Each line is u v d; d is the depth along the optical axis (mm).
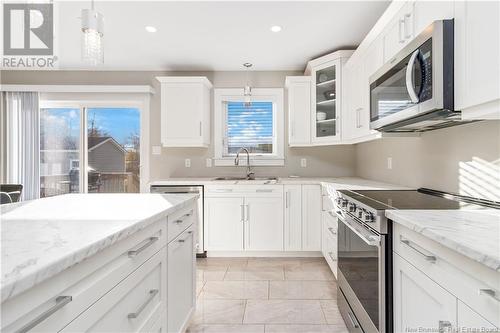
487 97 1100
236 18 2604
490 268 722
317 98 3473
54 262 679
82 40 1555
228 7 2426
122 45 3174
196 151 4016
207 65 3801
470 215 1211
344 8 2441
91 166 3990
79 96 3895
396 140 2721
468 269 806
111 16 2557
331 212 2619
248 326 1964
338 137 3193
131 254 1087
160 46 3205
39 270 633
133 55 3459
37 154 3822
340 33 2893
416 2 1672
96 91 3834
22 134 3797
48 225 1059
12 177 3793
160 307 1396
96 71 3977
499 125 1484
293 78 3562
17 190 2830
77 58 3506
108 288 941
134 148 4020
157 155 4004
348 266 1906
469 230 953
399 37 1860
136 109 4012
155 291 1324
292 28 2791
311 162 3996
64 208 1436
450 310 891
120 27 2762
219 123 4012
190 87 3619
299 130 3592
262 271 2941
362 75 2643
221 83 4000
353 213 1785
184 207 1762
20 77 3943
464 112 1281
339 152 3984
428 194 1969
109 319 956
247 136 4066
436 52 1317
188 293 1869
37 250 764
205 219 3352
